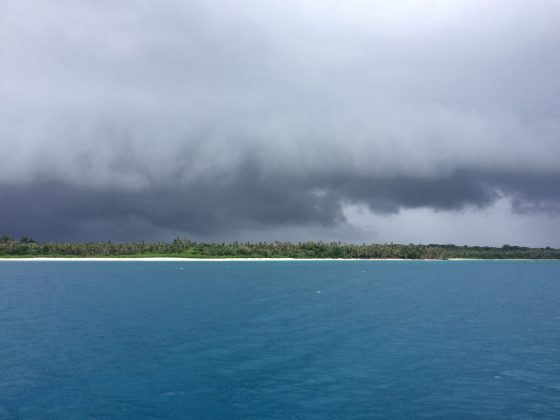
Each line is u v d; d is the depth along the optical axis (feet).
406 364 111.34
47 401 83.82
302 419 75.46
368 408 80.74
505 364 112.27
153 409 79.56
